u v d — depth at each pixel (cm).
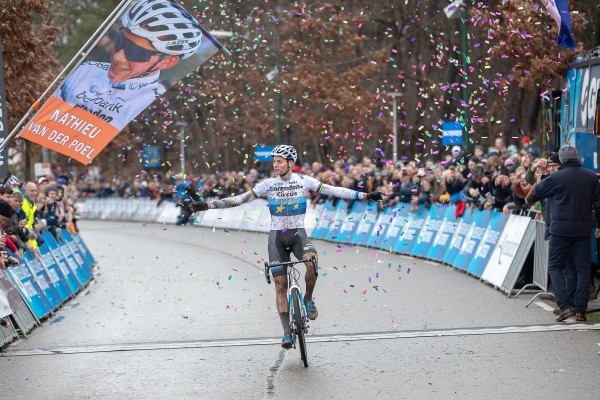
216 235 3253
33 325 1291
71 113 1107
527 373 873
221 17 2741
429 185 2133
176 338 1153
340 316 1272
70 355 1065
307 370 932
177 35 1123
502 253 1516
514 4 1692
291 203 990
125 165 4778
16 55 1630
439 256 1969
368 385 855
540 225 1378
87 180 5509
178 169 4041
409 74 3228
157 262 2311
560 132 1647
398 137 3353
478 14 1816
